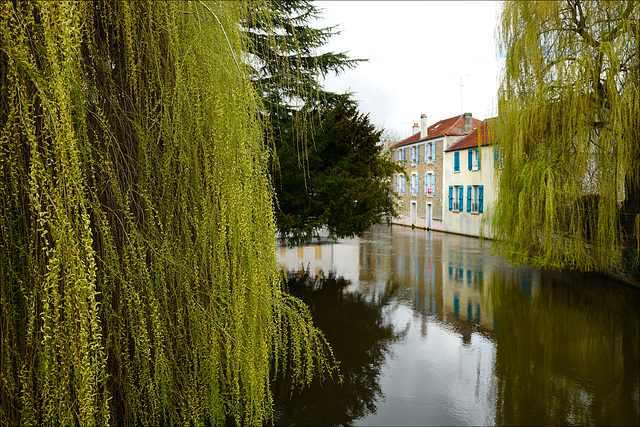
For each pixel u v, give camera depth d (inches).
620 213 365.4
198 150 84.8
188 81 79.7
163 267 77.9
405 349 217.0
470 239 729.6
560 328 251.3
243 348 86.0
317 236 335.6
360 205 338.0
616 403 161.6
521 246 380.8
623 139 329.1
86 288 49.3
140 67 78.1
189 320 84.7
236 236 84.7
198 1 81.7
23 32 50.3
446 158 855.7
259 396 89.7
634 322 262.1
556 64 359.3
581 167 346.6
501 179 404.8
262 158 92.1
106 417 53.7
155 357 73.0
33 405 55.7
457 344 224.7
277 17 102.8
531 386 176.2
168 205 81.1
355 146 361.1
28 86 56.6
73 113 64.9
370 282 375.6
